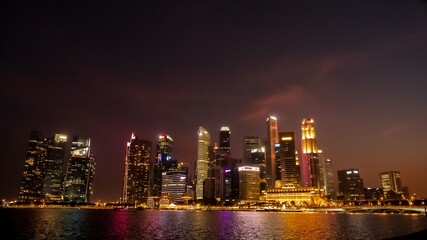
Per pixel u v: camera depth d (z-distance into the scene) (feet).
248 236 506.48
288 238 472.85
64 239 466.70
